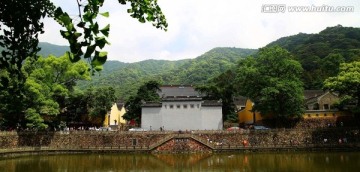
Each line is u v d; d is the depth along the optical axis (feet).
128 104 222.28
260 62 183.32
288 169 110.22
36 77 163.53
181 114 193.67
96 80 508.12
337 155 144.46
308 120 186.91
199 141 167.43
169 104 195.21
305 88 270.46
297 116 182.91
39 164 126.11
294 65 174.70
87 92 192.85
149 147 167.84
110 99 194.49
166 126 193.26
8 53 18.26
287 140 172.76
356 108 162.20
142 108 197.36
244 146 166.91
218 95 215.31
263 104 176.65
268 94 168.45
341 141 167.94
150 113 196.65
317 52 342.23
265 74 179.63
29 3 17.70
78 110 193.67
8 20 17.78
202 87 215.10
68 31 13.74
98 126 206.80
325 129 172.04
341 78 159.63
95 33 13.89
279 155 152.66
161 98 201.16
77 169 115.96
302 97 172.86
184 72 466.29
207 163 130.31
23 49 18.25
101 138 174.60
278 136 173.68
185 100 194.39
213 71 447.42
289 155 151.12
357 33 397.60
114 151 169.07
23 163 127.24
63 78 182.39
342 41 359.46
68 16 13.67
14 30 17.98
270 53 178.81
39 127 156.66
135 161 139.03
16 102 21.66
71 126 201.77
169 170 114.21
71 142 172.96
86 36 13.84
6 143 149.38
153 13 22.24
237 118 220.02
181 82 422.82
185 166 123.13
